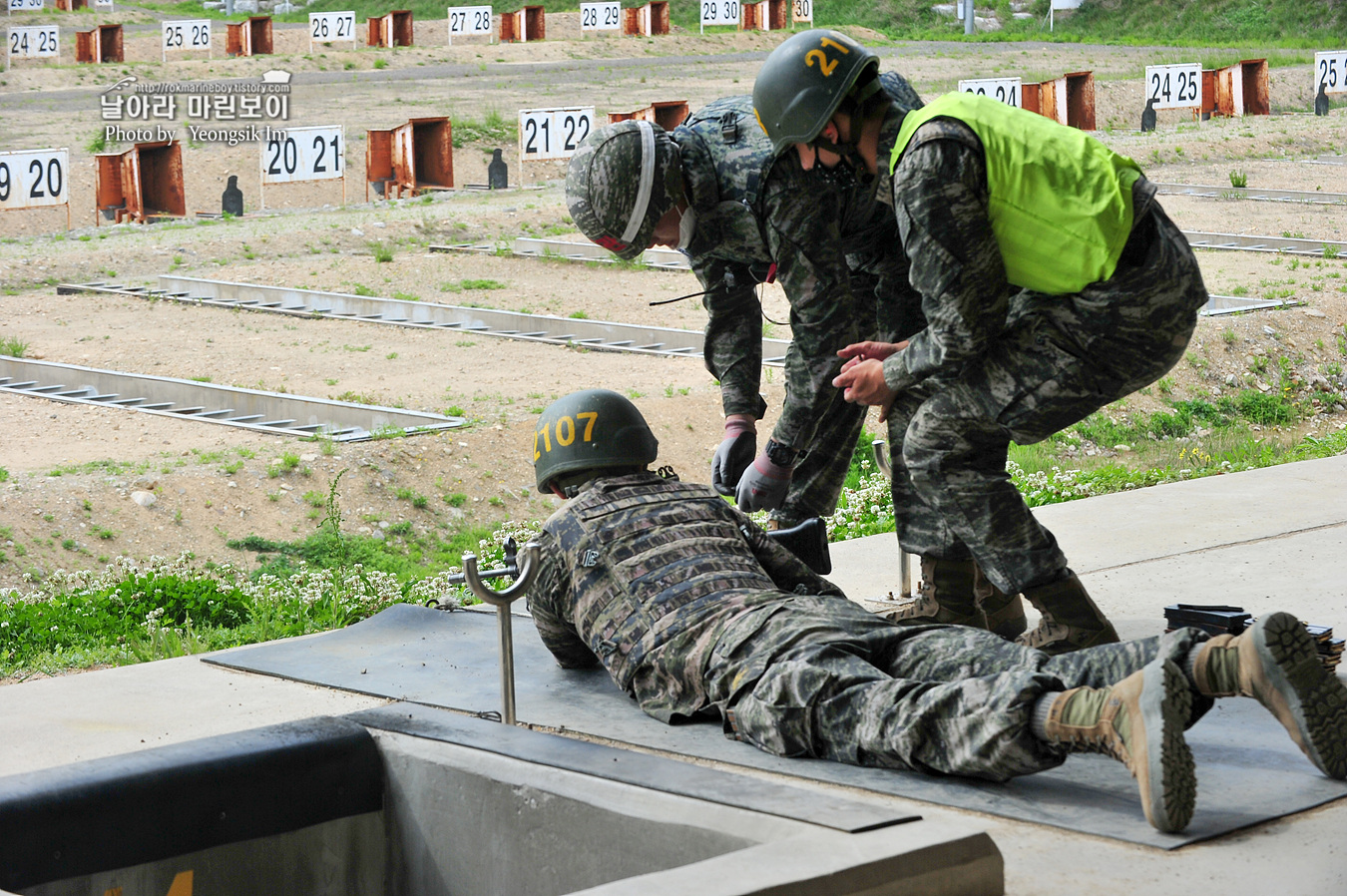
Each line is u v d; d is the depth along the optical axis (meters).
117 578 8.06
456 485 11.00
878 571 6.33
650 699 4.05
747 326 5.08
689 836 2.94
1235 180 27.09
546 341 16.92
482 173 32.44
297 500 10.36
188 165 31.50
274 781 3.38
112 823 3.14
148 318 19.14
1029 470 11.93
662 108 30.55
